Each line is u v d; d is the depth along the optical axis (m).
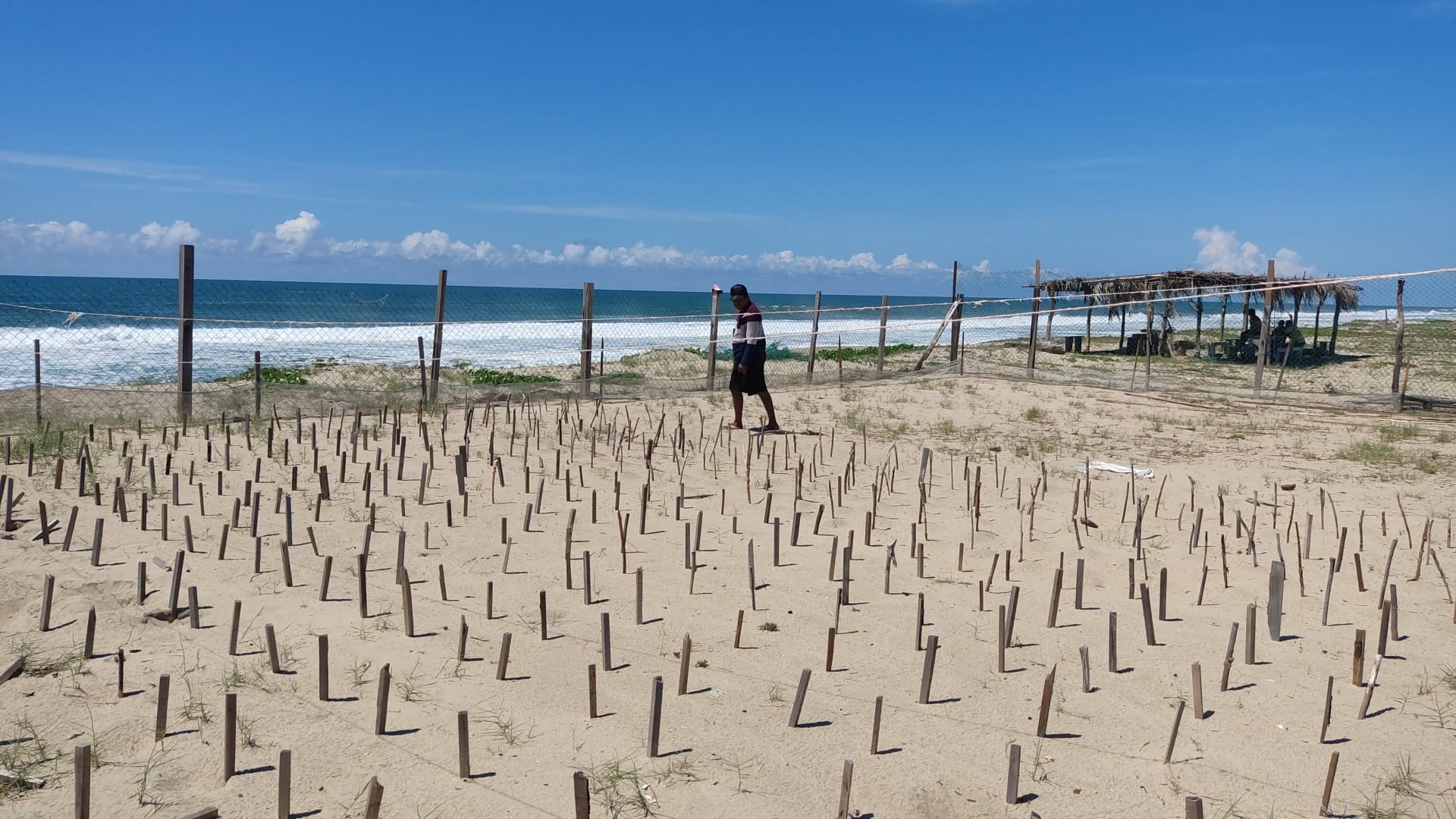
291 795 3.18
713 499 7.55
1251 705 4.08
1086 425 12.38
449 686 4.03
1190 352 29.11
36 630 4.45
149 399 11.73
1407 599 5.46
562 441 9.69
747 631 4.79
